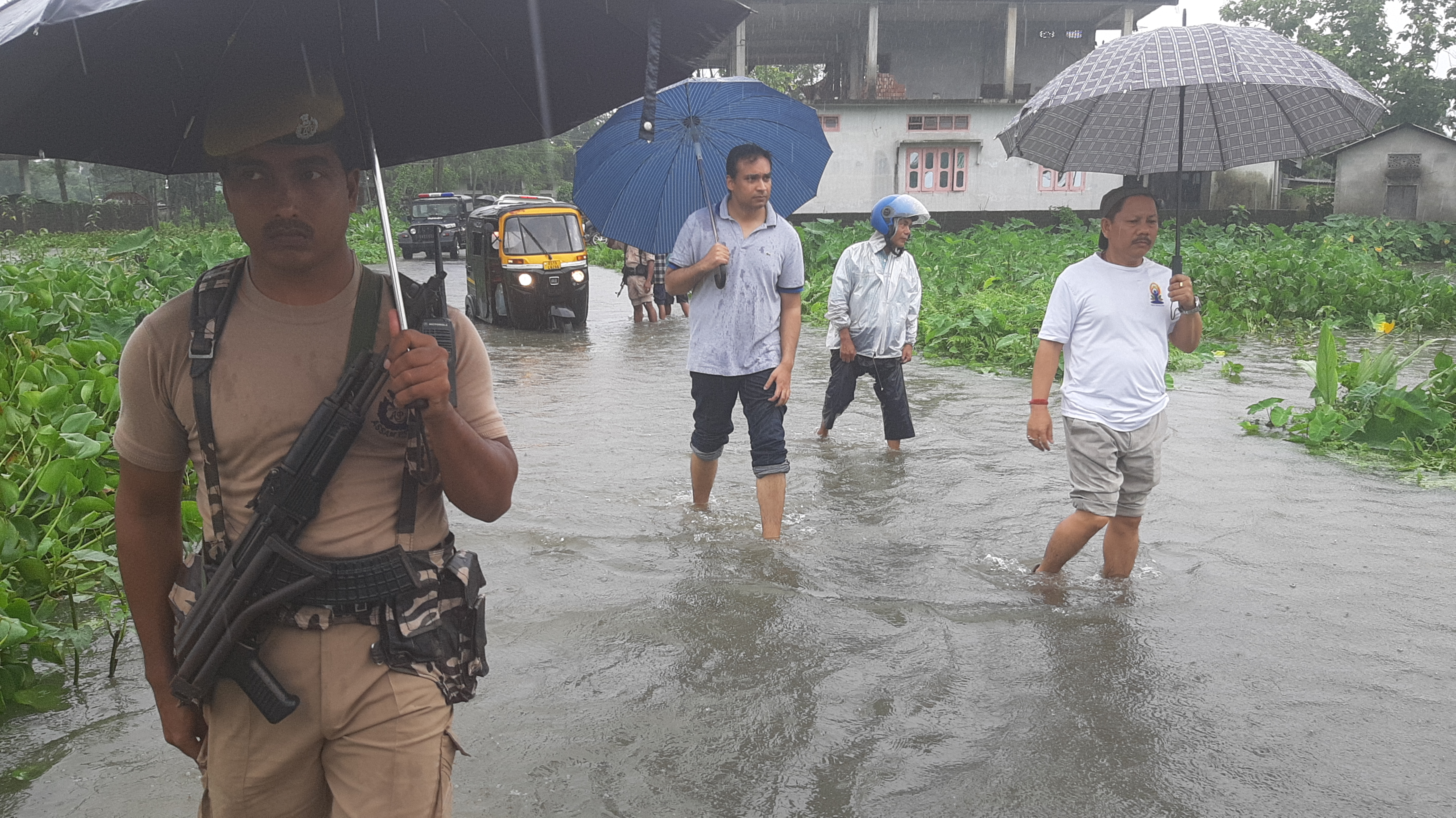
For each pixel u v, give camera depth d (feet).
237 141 5.53
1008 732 11.09
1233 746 10.80
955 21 123.03
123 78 5.93
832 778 10.24
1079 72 14.28
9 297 25.12
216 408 5.88
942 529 18.13
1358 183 116.98
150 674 6.49
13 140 6.04
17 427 16.81
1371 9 169.78
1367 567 16.10
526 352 41.78
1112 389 14.61
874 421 27.43
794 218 104.88
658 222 19.33
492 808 9.71
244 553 5.84
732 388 17.66
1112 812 9.64
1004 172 114.93
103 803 9.82
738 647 13.25
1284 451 23.85
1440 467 22.16
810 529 18.17
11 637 11.73
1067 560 15.52
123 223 152.05
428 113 7.09
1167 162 16.48
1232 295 52.26
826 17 120.57
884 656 13.00
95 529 16.07
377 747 6.02
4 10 5.52
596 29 6.34
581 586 15.37
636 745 10.85
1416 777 10.19
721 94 18.58
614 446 24.35
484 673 6.54
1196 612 14.37
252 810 6.22
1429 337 47.47
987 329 39.29
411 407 5.83
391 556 6.03
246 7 5.81
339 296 6.05
